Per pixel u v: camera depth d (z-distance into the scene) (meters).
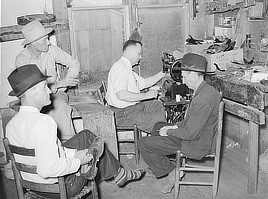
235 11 4.65
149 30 4.83
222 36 4.75
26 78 2.22
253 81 3.27
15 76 2.23
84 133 2.83
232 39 4.64
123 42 4.77
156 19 4.82
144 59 4.89
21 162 2.30
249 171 3.25
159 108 3.97
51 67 4.09
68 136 3.72
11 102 3.98
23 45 3.98
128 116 3.85
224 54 3.91
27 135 2.19
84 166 2.45
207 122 3.03
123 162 4.09
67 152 2.44
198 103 2.94
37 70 2.28
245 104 3.36
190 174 3.72
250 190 3.28
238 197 3.24
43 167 2.13
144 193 3.41
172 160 3.66
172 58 4.29
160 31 4.87
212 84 3.65
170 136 3.15
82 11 4.55
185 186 3.49
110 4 4.65
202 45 4.32
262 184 3.46
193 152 3.07
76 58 4.62
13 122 2.29
